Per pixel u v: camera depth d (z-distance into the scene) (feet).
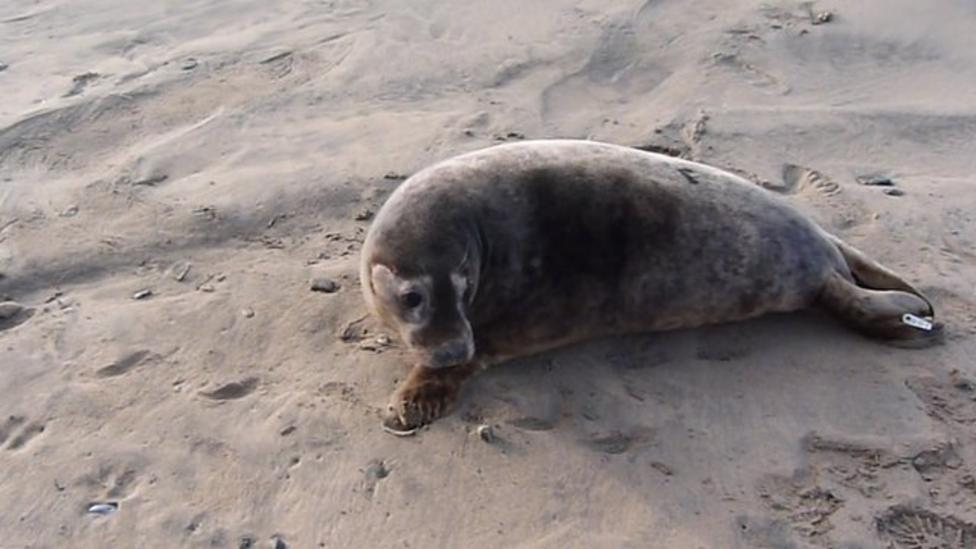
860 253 9.19
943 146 10.98
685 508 7.50
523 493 7.60
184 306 9.02
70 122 11.46
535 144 8.82
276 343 8.68
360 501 7.54
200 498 7.54
